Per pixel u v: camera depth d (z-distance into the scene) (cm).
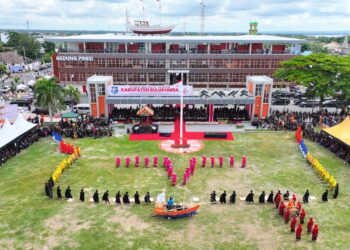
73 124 4869
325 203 2794
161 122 5303
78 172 3394
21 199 2836
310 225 2333
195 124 5253
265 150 4128
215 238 2309
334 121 5128
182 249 2186
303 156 3916
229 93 5241
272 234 2356
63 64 7844
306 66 5856
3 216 2558
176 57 7825
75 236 2317
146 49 7994
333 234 2352
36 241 2256
